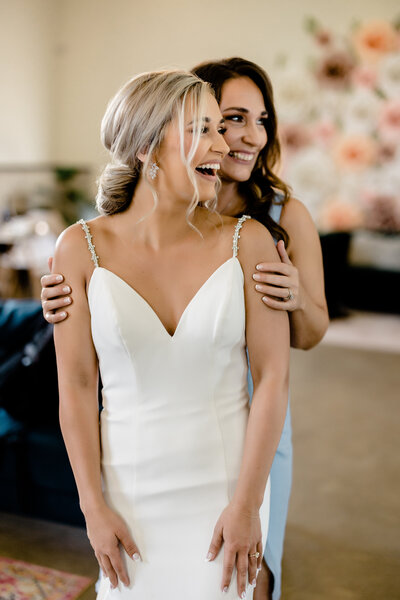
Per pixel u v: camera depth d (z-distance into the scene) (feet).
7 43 29.81
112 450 4.82
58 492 9.13
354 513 10.21
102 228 4.97
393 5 28.40
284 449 6.16
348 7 28.91
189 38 30.63
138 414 4.74
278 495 6.14
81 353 4.82
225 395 4.80
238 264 4.75
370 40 28.86
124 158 4.71
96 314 4.72
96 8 31.12
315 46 29.53
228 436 4.73
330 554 9.09
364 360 19.27
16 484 9.25
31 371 9.35
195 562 4.62
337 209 30.45
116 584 4.65
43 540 9.32
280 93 30.35
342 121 29.81
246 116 5.89
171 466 4.67
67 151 31.94
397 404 15.31
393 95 29.01
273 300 4.72
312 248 6.09
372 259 27.37
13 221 25.20
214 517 4.66
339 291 25.98
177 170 4.49
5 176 30.55
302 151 30.53
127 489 4.73
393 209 29.58
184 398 4.73
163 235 4.81
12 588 8.13
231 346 4.72
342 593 8.19
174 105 4.41
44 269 23.57
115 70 31.30
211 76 5.88
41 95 31.55
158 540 4.67
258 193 6.13
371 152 29.60
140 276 4.80
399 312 26.13
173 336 4.67
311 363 18.84
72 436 4.73
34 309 11.41
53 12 31.37
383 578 8.53
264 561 6.12
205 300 4.66
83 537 9.43
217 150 4.52
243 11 29.96
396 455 12.35
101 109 31.32
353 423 14.03
